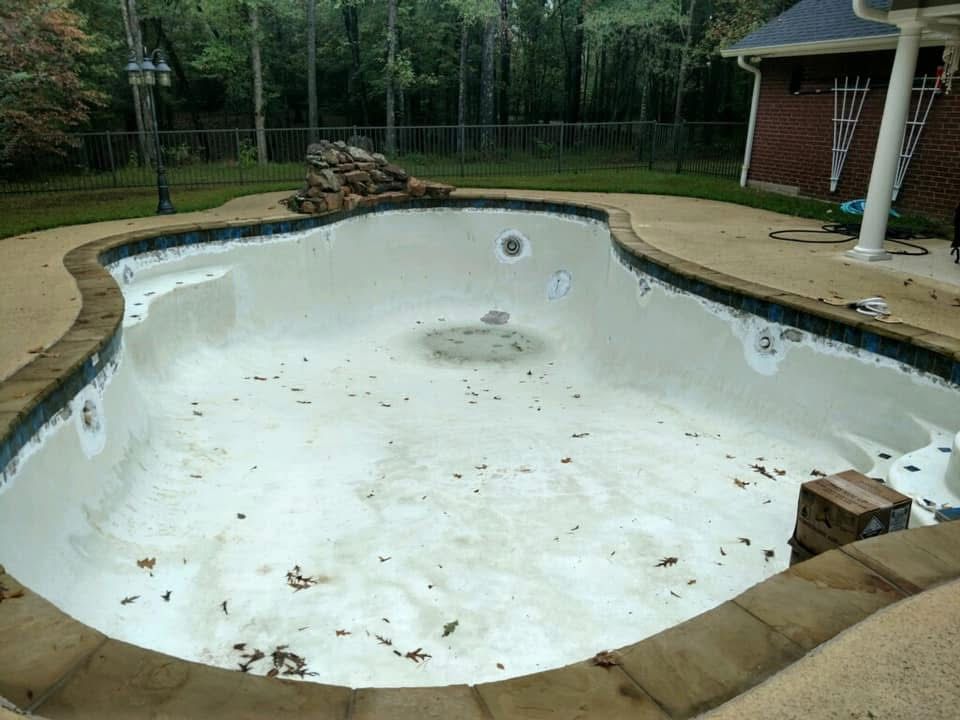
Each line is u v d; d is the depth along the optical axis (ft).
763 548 13.78
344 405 22.63
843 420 16.72
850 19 34.73
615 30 71.82
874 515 9.92
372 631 11.51
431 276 35.35
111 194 40.98
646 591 12.64
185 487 16.12
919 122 31.63
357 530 14.65
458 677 10.50
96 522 13.03
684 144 53.11
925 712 5.71
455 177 47.44
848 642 6.52
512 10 85.61
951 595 7.21
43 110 45.21
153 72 31.58
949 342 14.62
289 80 91.76
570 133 52.24
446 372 26.89
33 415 11.34
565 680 6.06
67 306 17.25
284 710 5.62
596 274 31.35
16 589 7.06
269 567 13.28
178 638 11.23
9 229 27.63
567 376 26.50
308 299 30.35
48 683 5.79
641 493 16.05
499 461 18.08
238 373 24.99
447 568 13.32
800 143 38.70
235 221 28.17
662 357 22.57
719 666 6.22
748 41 40.73
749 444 18.26
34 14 37.60
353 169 33.55
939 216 31.35
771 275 20.83
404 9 76.33
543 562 13.50
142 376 21.03
